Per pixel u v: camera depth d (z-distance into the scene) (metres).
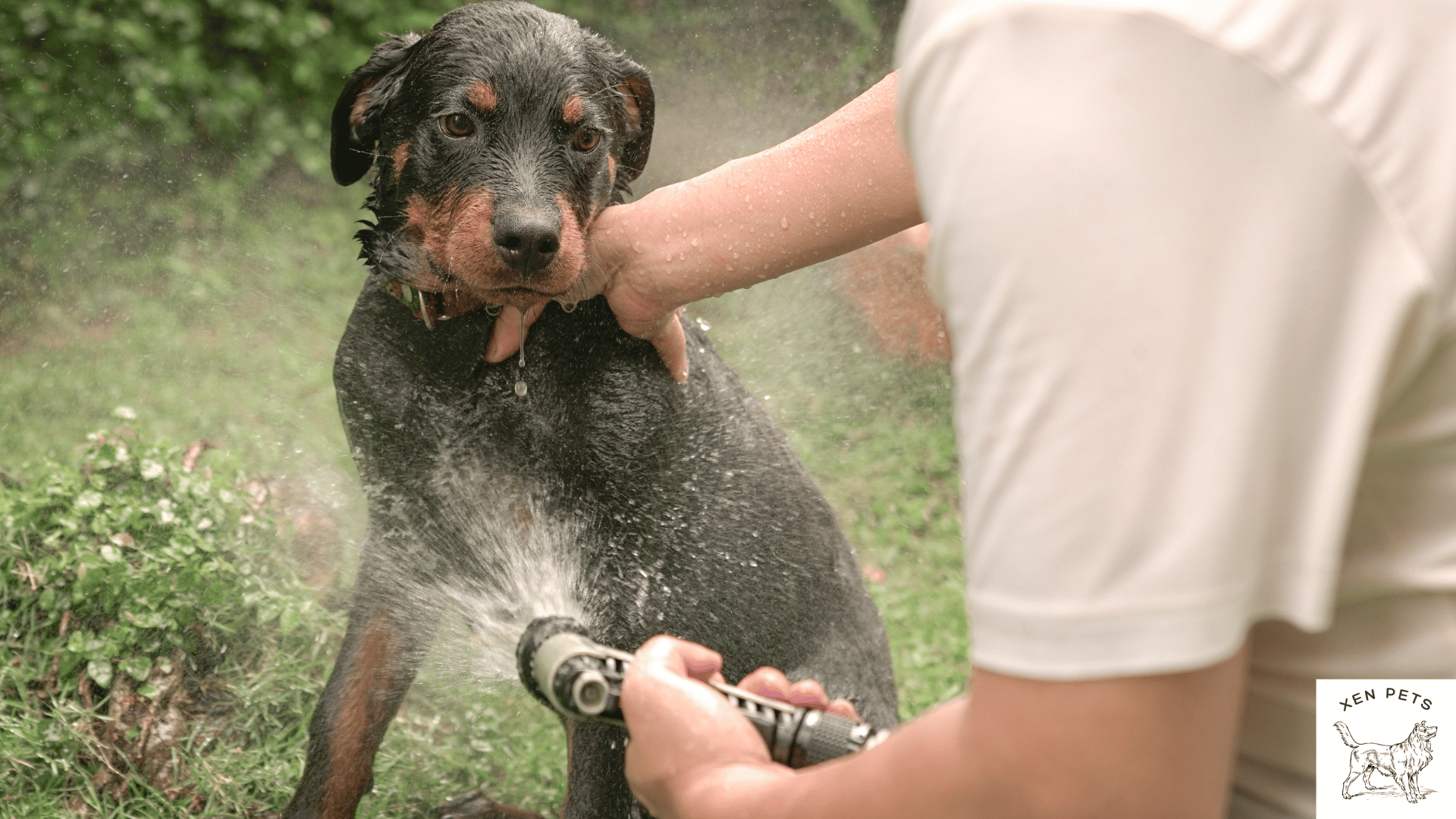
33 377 5.80
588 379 2.93
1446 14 0.97
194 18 8.53
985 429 0.95
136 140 8.05
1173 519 0.90
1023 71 0.93
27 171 7.65
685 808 1.26
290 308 6.83
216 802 3.25
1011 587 0.94
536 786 3.60
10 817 3.00
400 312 2.89
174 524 3.70
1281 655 1.12
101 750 3.22
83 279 6.86
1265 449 0.91
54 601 3.42
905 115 1.05
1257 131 0.90
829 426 5.80
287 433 5.32
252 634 3.74
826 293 6.16
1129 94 0.90
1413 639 1.07
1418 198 0.92
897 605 4.81
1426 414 1.00
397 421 2.93
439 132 2.67
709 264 2.48
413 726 3.68
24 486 4.08
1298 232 0.90
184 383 5.85
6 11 8.23
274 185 8.26
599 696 1.45
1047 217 0.91
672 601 3.06
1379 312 0.92
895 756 1.06
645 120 3.02
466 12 2.77
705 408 3.11
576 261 2.55
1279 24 0.92
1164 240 0.89
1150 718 0.91
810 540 3.23
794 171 2.37
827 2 9.77
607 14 9.62
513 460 2.96
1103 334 0.90
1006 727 0.95
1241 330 0.90
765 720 1.41
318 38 8.91
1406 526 1.04
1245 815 1.17
